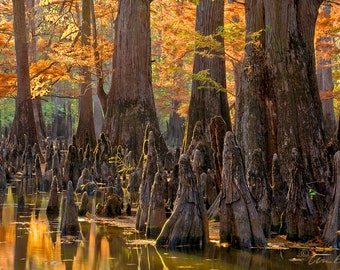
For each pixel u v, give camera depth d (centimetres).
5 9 3052
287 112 928
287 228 773
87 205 1026
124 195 1243
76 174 1496
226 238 743
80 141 2602
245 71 984
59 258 672
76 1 3123
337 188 738
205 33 1912
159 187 809
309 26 985
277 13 967
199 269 621
